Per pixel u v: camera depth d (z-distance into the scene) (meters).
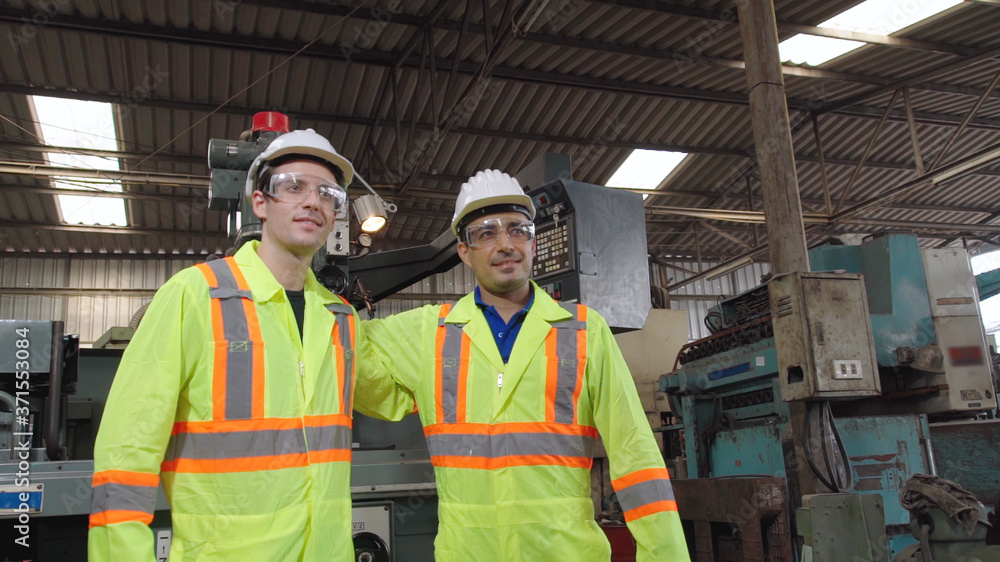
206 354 1.59
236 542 1.48
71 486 2.20
